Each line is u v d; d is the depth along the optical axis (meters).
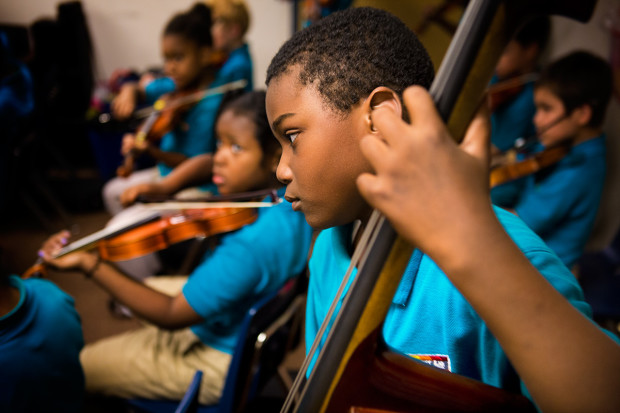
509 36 0.37
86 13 5.71
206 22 2.74
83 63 4.96
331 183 0.52
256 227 1.32
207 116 2.69
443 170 0.33
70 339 1.05
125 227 1.75
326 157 0.51
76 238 3.63
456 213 0.33
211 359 1.40
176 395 1.40
